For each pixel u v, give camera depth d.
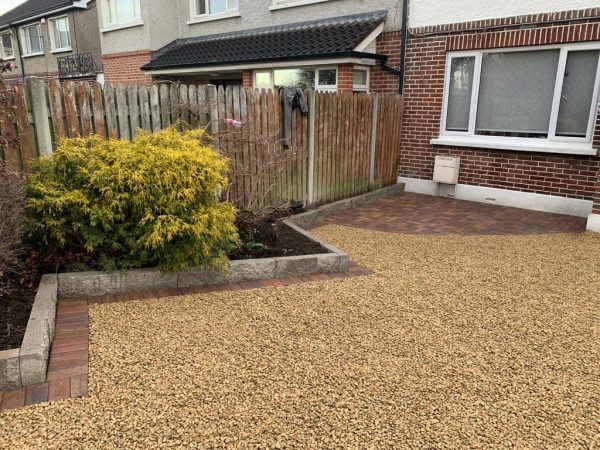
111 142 4.40
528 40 7.59
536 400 2.72
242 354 3.16
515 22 7.67
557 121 7.69
